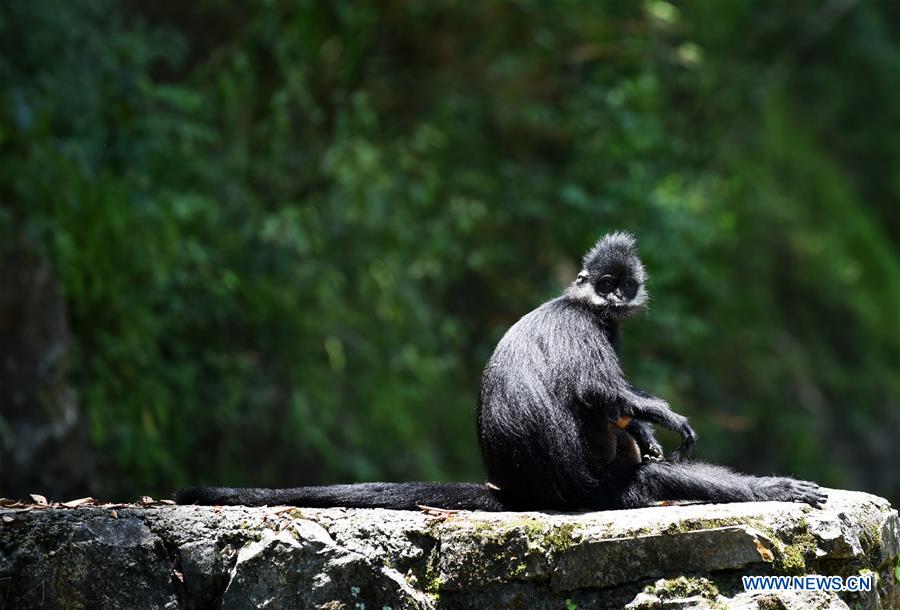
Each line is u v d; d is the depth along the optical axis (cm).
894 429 2739
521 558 757
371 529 776
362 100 2030
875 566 817
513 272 2309
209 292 1769
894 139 3138
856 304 2836
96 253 1593
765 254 2725
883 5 3269
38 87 1684
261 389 1817
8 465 1388
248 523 782
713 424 2367
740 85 2758
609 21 2408
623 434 937
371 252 1988
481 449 891
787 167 2870
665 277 2188
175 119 1830
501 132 2416
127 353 1623
